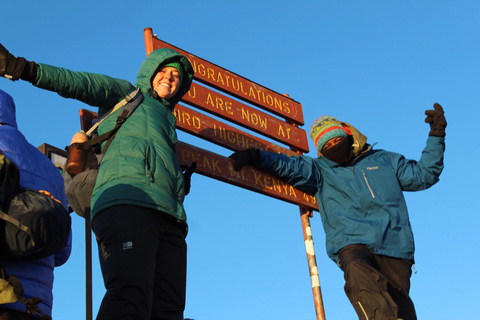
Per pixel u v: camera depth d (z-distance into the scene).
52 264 3.64
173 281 4.38
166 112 5.03
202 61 7.61
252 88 8.07
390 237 6.40
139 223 4.15
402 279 6.26
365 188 6.71
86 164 4.55
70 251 4.02
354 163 7.04
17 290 3.22
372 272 5.82
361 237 6.34
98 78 4.78
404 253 6.38
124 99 4.86
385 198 6.65
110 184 4.27
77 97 4.65
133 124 4.66
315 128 7.16
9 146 3.68
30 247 3.28
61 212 3.46
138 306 3.89
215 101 7.44
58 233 3.39
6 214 3.27
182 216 4.41
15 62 4.29
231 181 6.87
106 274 4.03
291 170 7.02
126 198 4.18
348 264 5.96
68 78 4.54
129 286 3.93
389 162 7.13
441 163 7.07
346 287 5.87
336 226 6.59
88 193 4.52
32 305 3.27
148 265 4.06
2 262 3.33
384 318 5.53
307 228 7.73
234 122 7.57
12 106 4.07
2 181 3.34
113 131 4.61
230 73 7.89
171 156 4.61
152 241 4.18
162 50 5.32
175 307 4.36
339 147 6.91
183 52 7.44
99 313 3.85
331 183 6.91
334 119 7.18
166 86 5.21
